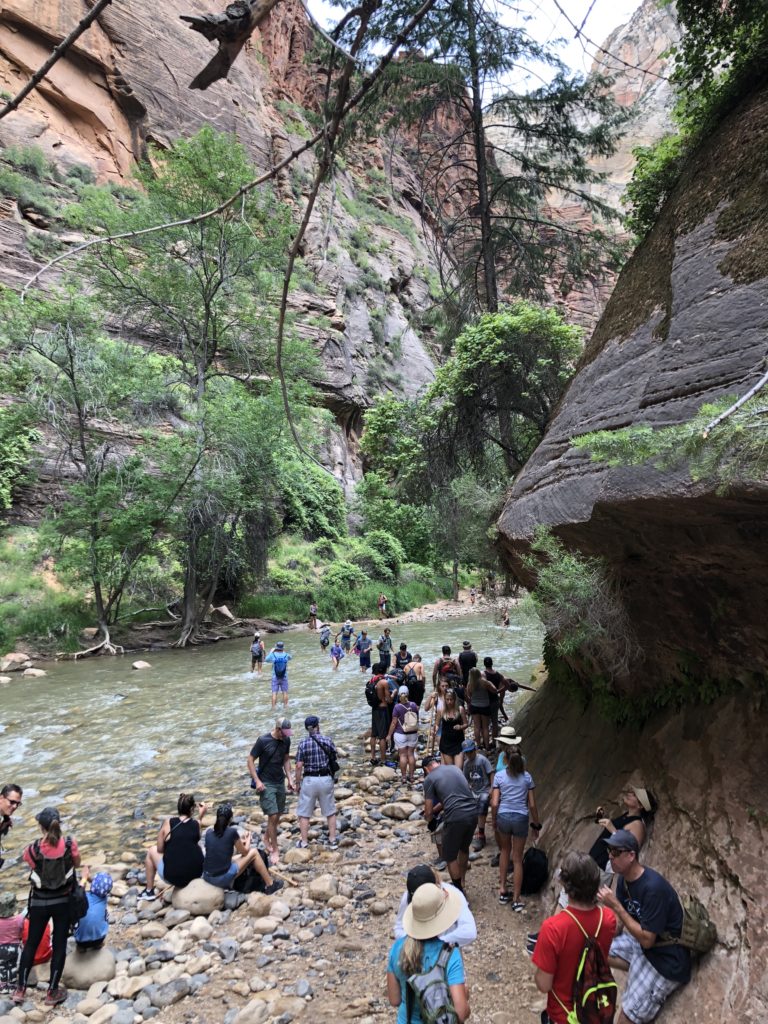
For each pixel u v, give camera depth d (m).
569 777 6.52
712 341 3.74
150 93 43.25
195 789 9.24
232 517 29.33
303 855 6.84
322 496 39.22
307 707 14.06
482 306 13.98
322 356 42.09
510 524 6.41
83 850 7.36
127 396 24.14
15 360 21.84
